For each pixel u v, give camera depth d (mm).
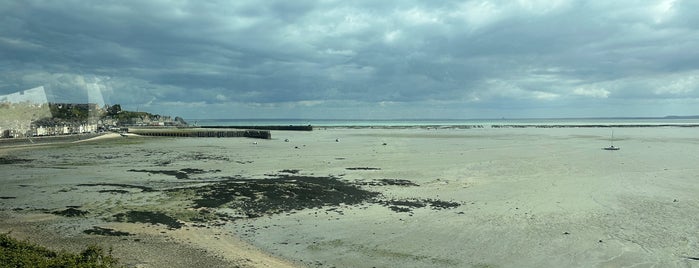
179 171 39625
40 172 37969
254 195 27328
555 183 33750
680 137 93562
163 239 18625
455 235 19953
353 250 17922
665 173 39000
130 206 24500
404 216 23375
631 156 53562
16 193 28156
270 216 23062
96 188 30062
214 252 17125
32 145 66500
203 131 103875
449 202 26891
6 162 45312
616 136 98375
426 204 26297
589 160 49156
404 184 33188
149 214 22766
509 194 29422
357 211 24422
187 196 26906
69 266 12047
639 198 28000
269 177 36438
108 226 20469
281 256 17125
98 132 95125
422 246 18438
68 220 21422
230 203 25375
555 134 109312
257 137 98188
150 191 28891
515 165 44625
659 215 23578
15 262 11773
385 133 117938
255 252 17484
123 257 15984
